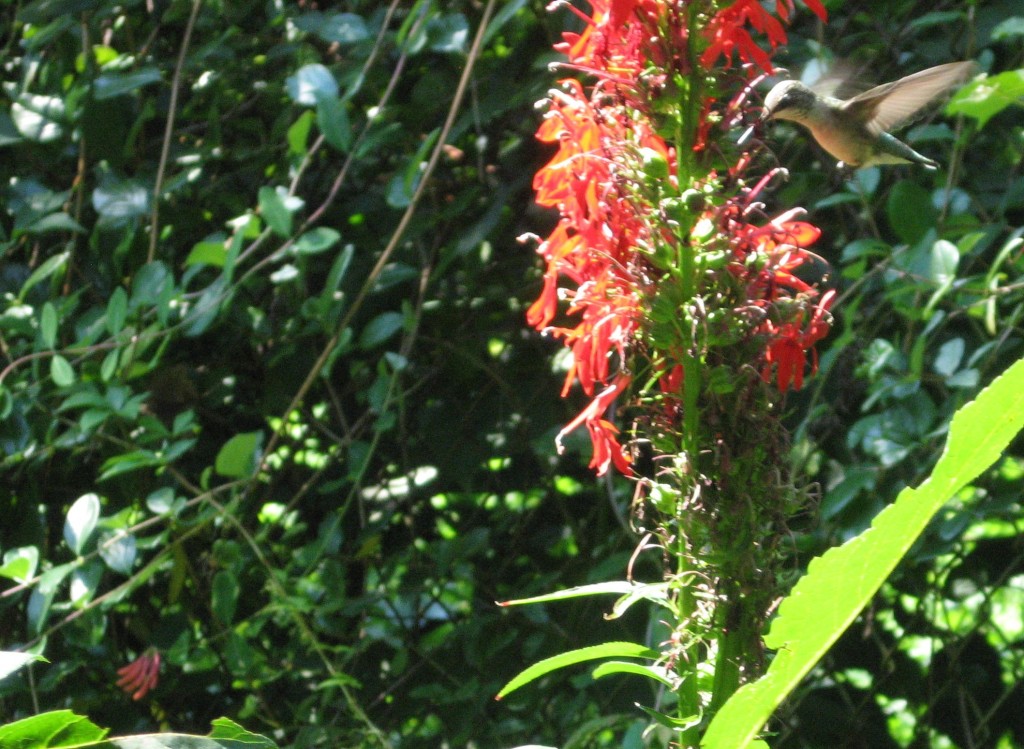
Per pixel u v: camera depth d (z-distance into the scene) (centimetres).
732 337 117
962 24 149
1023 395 95
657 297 118
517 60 153
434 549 157
